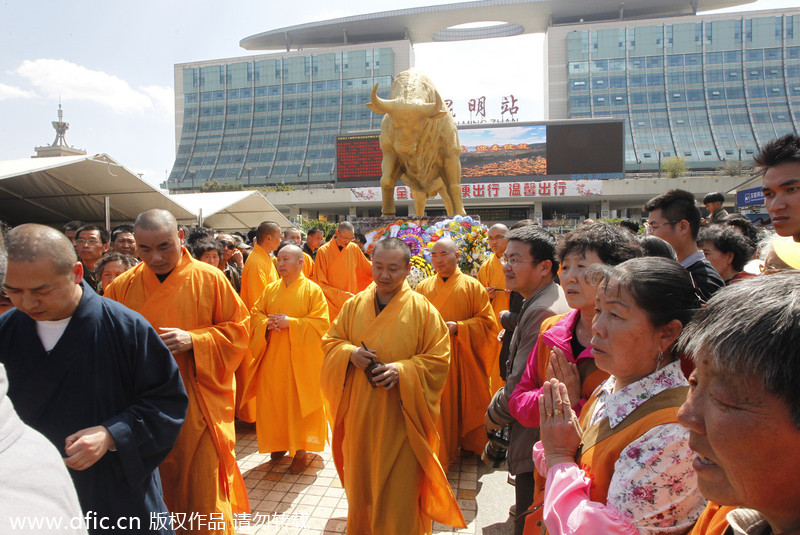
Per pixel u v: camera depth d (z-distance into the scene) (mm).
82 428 1896
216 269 2953
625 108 63969
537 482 1872
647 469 1221
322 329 4129
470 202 39500
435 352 2836
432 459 2611
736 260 3893
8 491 903
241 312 2957
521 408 1987
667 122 62156
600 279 1611
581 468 1429
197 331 2713
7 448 961
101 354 1945
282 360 4043
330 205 42938
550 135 32500
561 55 67188
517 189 36969
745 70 62938
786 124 59781
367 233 7285
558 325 2057
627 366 1399
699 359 865
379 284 2852
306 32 75688
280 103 71875
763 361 740
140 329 2049
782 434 751
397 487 2602
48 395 1858
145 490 2020
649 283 1358
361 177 31766
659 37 65000
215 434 2664
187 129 73375
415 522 2611
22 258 1715
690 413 879
